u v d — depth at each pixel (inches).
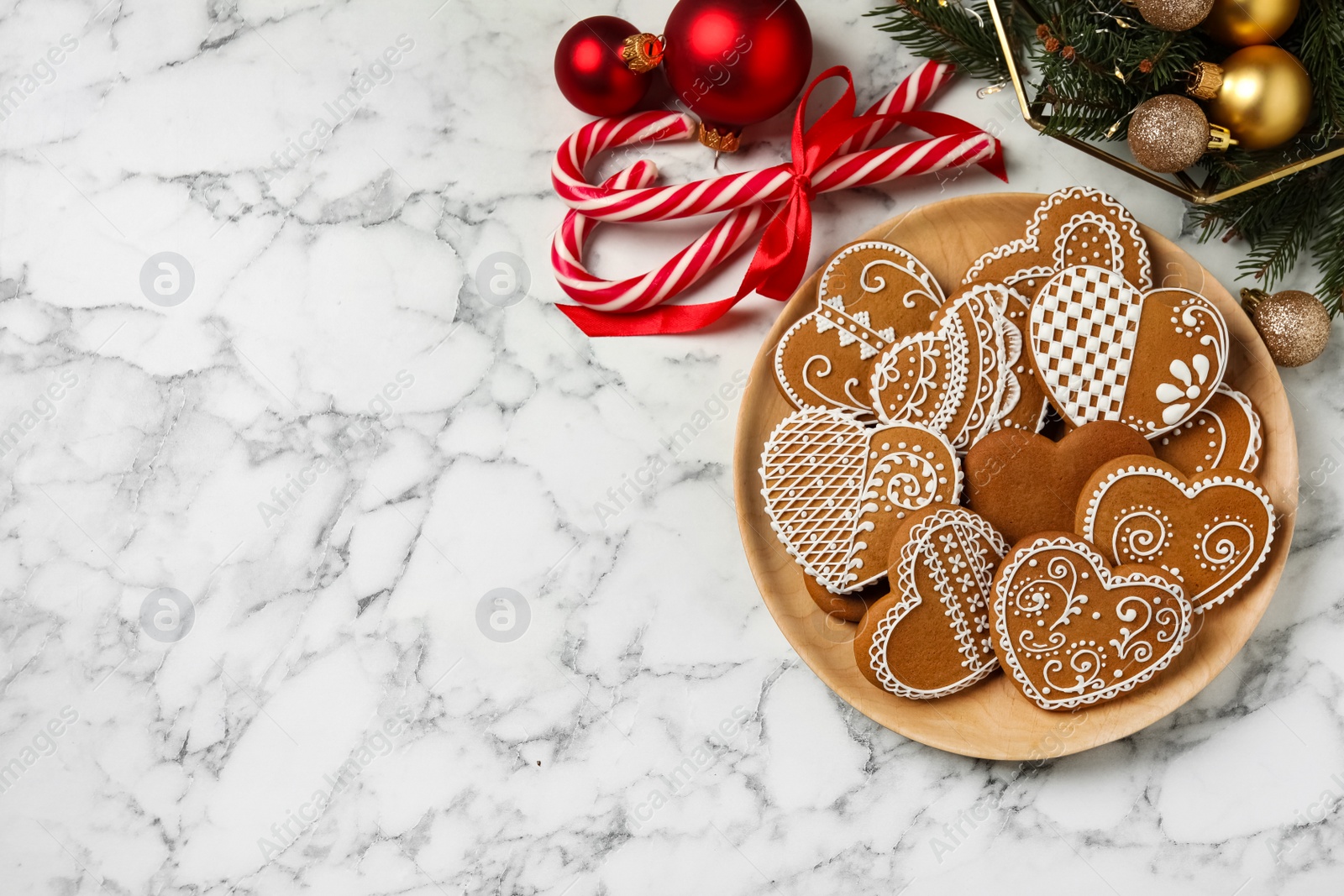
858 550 40.7
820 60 43.4
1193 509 40.3
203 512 43.8
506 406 43.4
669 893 43.0
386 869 43.4
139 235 43.9
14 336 44.2
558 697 43.2
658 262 43.4
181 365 43.9
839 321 41.1
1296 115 39.3
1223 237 42.3
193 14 43.8
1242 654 42.5
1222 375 40.4
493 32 43.6
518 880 43.2
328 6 43.6
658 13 43.5
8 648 43.9
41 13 43.9
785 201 42.2
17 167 44.0
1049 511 40.6
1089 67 40.4
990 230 41.8
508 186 43.5
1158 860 42.5
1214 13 39.5
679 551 43.1
